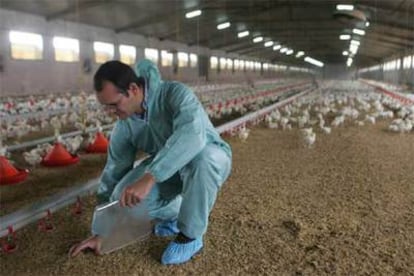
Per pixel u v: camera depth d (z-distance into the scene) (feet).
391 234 8.95
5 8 48.55
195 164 7.29
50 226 9.59
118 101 6.88
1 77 48.91
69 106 38.93
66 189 12.41
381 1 53.42
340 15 56.75
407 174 14.26
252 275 7.29
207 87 74.59
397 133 24.63
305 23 80.33
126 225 8.24
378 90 83.15
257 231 9.16
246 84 104.01
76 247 8.14
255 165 15.75
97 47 67.26
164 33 82.58
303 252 8.13
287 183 13.15
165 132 7.70
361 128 27.07
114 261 7.83
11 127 23.91
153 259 7.89
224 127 22.88
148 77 7.36
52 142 22.00
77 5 50.16
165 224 8.89
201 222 7.56
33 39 53.93
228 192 12.13
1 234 9.04
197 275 7.31
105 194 8.94
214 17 69.15
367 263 7.66
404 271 7.34
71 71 61.72
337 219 9.88
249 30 89.86
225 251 8.18
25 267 7.68
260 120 30.17
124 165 8.62
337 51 163.32
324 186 12.82
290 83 123.75
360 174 14.33
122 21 65.51
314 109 40.57
